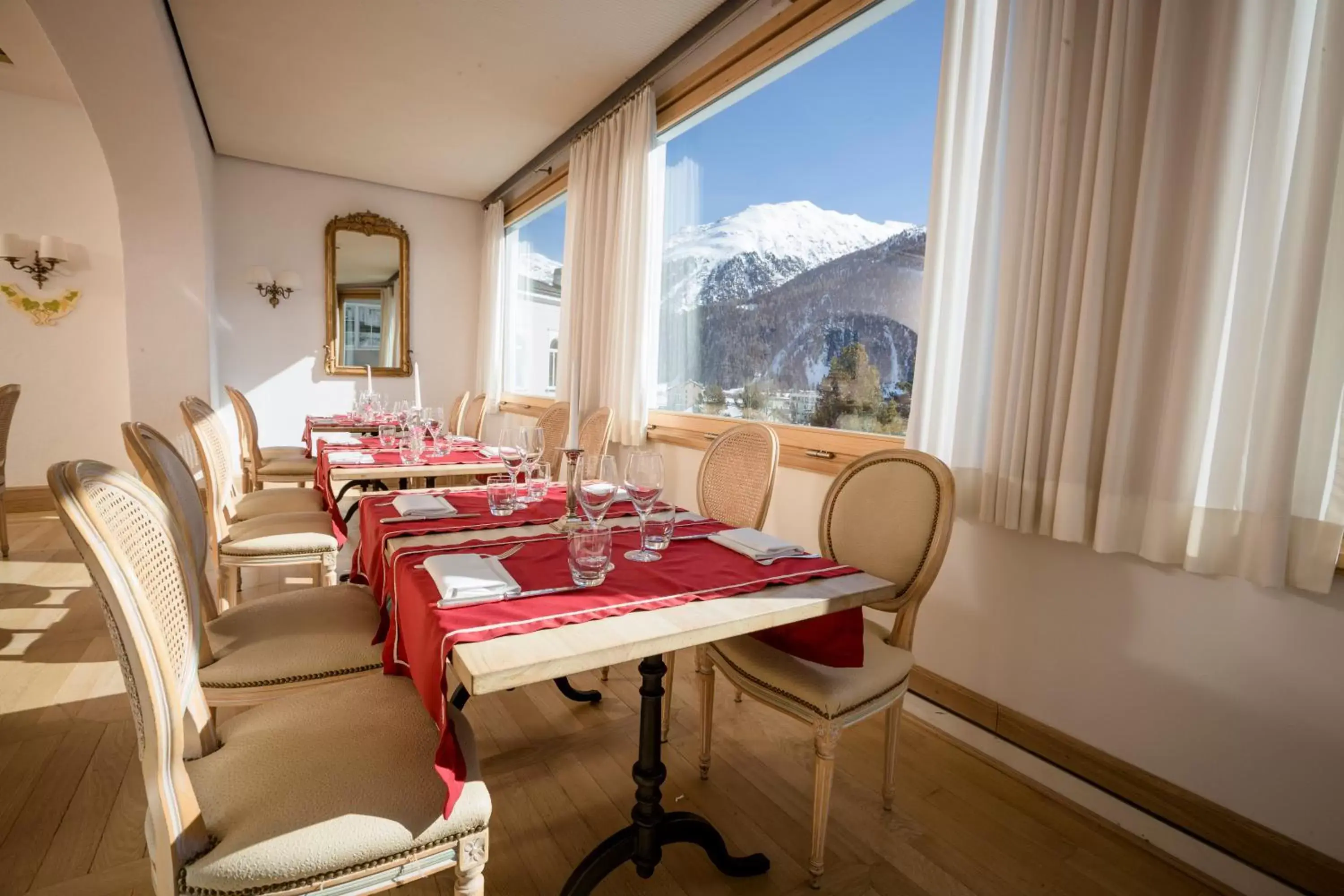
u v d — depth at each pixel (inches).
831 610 47.8
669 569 53.2
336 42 137.5
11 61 156.6
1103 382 66.0
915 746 79.7
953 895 57.0
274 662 57.4
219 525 94.1
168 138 153.3
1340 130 49.7
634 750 77.2
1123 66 63.5
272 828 37.0
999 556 77.4
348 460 111.3
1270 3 54.3
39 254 175.5
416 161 213.5
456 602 43.2
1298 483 54.2
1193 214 58.4
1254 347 55.6
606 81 151.7
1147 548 61.7
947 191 82.1
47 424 179.8
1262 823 58.3
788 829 64.7
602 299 159.3
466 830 40.6
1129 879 59.4
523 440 81.0
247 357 224.5
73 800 64.5
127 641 33.9
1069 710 71.6
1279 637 56.9
